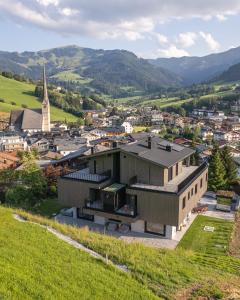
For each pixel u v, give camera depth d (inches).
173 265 852.0
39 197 1706.4
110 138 4849.9
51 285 585.9
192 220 1520.7
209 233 1381.6
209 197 1857.8
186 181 1382.9
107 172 1472.7
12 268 603.2
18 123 6978.4
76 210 1499.8
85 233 1010.1
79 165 2405.3
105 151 1464.1
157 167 1375.5
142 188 1331.2
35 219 1053.2
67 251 791.1
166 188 1347.2
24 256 687.7
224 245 1273.4
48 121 6963.6
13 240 778.8
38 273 619.5
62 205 1640.0
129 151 1406.3
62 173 1881.2
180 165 1610.5
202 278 800.3
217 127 7583.7
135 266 784.9
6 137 4911.4
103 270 722.2
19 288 540.7
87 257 782.5
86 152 2407.7
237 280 854.5
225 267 976.3
